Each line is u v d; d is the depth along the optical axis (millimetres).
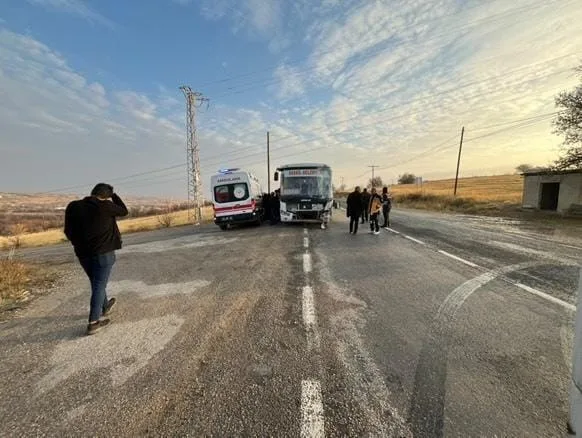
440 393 2416
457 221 16891
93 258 3691
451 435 2006
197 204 27078
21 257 10359
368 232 11945
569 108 18844
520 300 4363
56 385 2637
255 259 7559
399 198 45312
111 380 2688
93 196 3777
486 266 6340
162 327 3762
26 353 3217
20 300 5012
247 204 14836
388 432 2037
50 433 2094
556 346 3100
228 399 2393
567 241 9562
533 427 2061
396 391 2449
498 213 22656
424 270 6055
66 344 3395
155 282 5828
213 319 3949
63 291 5523
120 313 4270
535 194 22859
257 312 4129
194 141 27734
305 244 9453
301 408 2273
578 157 18797
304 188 13773
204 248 9750
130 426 2137
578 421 1777
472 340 3238
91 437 2049
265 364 2865
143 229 23719
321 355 2998
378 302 4375
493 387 2479
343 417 2178
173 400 2400
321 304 4344
